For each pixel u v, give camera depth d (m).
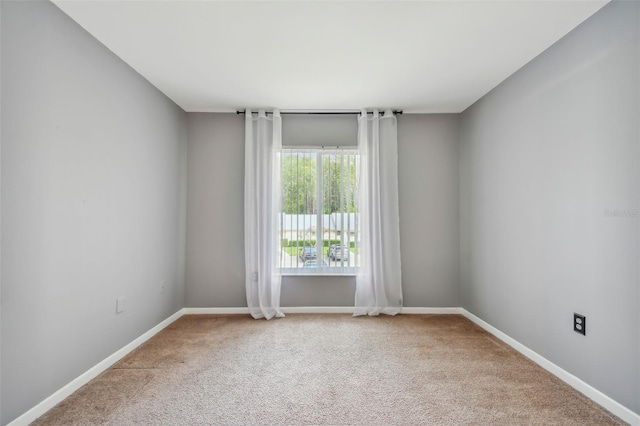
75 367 2.15
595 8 2.00
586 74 2.12
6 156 1.68
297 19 2.11
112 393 2.11
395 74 2.92
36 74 1.85
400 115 3.95
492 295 3.24
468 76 2.96
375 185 3.78
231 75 2.94
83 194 2.22
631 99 1.83
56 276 2.00
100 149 2.39
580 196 2.17
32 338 1.84
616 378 1.91
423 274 3.92
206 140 3.91
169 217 3.49
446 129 3.95
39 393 1.88
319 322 3.55
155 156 3.19
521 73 2.79
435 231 3.93
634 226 1.81
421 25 2.18
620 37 1.89
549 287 2.45
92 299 2.31
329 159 3.90
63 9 2.01
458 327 3.41
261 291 3.71
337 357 2.66
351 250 3.86
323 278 3.90
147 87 3.04
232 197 3.91
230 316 3.76
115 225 2.57
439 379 2.30
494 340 3.05
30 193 1.82
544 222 2.51
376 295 3.77
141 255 2.95
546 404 2.00
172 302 3.57
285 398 2.06
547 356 2.46
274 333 3.21
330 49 2.49
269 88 3.23
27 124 1.80
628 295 1.85
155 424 1.80
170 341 3.00
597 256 2.04
